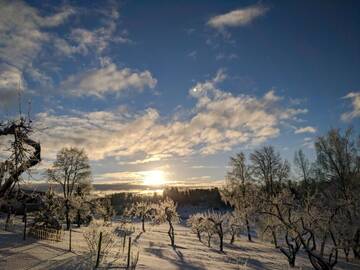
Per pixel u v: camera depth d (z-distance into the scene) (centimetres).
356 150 3850
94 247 2528
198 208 10756
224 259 3169
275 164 4866
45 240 3106
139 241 4153
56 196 4512
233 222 4622
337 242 3148
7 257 2170
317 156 3988
